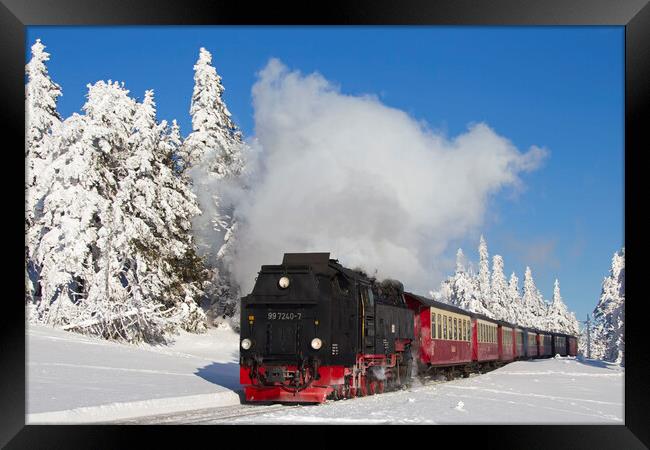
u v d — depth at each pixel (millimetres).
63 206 35406
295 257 16953
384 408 14273
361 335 17531
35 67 37406
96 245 37562
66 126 35875
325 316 15680
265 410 14102
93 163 36719
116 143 39500
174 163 45750
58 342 28594
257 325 15930
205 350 40125
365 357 17891
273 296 15969
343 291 16906
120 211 37500
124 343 36531
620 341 50062
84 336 33625
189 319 42344
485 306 84062
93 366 22953
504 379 28328
